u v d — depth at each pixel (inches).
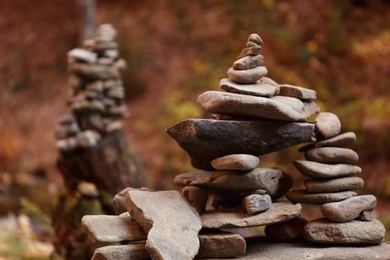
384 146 380.8
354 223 110.0
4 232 218.8
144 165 404.2
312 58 471.2
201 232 108.2
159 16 515.8
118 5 535.8
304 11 511.5
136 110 449.7
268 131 107.2
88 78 218.5
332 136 114.0
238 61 107.7
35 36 530.9
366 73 467.8
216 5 519.2
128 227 105.5
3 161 413.1
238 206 116.0
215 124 105.1
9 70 510.9
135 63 473.1
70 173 219.3
